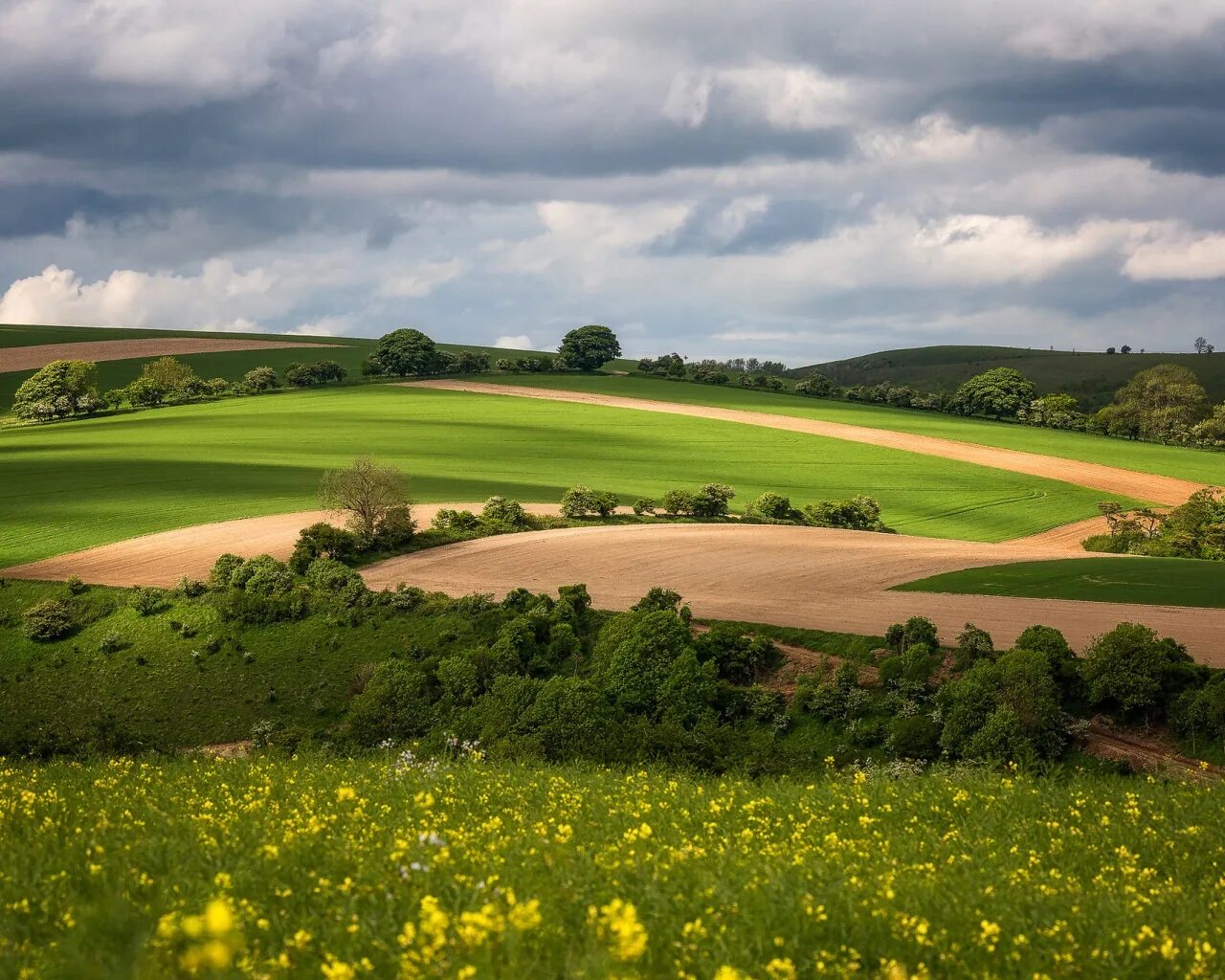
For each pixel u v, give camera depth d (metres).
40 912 8.49
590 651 55.28
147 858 10.32
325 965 6.89
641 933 6.84
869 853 11.85
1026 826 14.05
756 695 47.72
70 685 59.09
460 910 8.33
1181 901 10.22
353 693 55.72
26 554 80.56
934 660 47.31
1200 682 40.88
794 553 81.62
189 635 62.66
